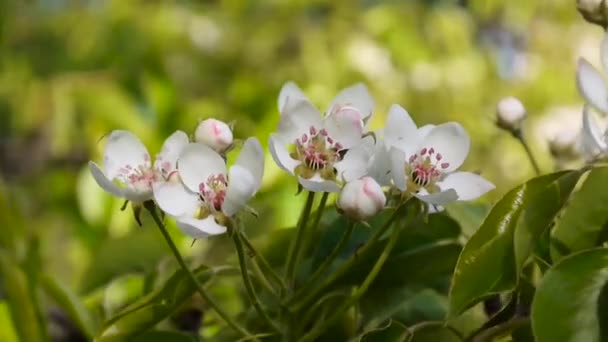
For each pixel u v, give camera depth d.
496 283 0.69
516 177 1.98
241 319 0.78
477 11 2.27
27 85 1.91
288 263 0.72
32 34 2.22
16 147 2.05
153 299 0.73
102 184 0.69
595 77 0.72
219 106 1.45
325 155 0.70
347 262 0.72
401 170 0.69
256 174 0.69
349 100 0.73
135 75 1.53
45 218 1.62
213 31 2.27
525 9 2.25
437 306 0.76
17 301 0.82
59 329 0.90
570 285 0.68
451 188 0.70
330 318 0.72
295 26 2.30
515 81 2.26
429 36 2.25
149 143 1.25
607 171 0.72
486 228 0.69
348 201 0.69
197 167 0.70
